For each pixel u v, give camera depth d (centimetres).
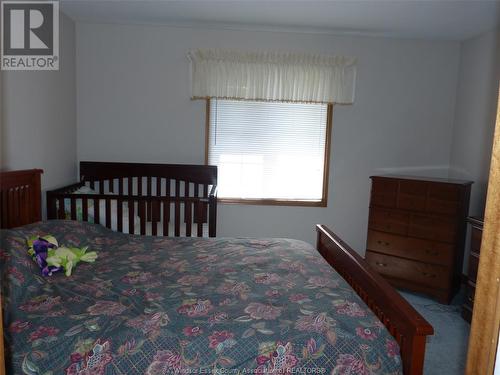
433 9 292
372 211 346
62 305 148
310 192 391
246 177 383
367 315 143
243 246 236
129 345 125
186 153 374
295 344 127
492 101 331
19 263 163
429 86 382
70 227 227
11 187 235
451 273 313
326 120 380
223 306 150
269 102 373
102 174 361
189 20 339
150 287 168
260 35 365
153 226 299
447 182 312
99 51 358
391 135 385
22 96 262
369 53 374
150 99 367
